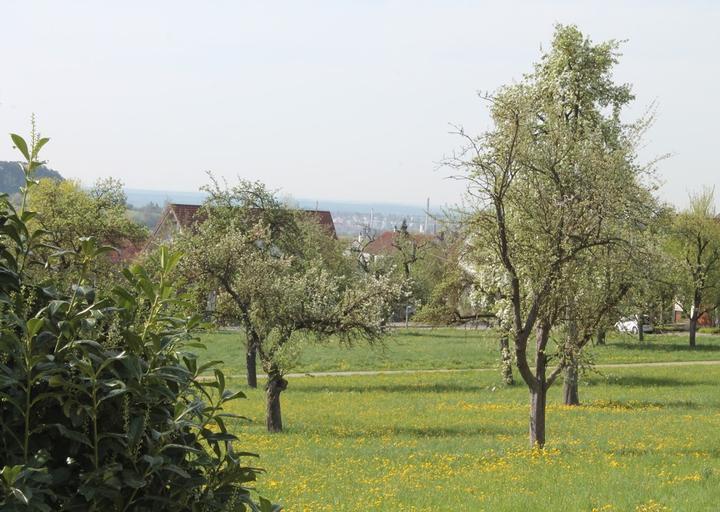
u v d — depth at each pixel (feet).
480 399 157.89
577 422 122.62
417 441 104.27
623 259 89.51
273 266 115.55
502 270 94.38
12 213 18.62
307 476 75.46
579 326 93.25
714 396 159.12
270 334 116.16
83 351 16.44
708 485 68.08
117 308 17.61
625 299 95.76
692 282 253.44
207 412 19.07
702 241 265.95
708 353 251.60
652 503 59.67
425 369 217.56
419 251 304.30
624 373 202.80
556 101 133.90
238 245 111.96
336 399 157.99
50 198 179.32
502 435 110.11
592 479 71.36
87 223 179.83
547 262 87.30
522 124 85.56
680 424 118.52
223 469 18.62
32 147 18.40
